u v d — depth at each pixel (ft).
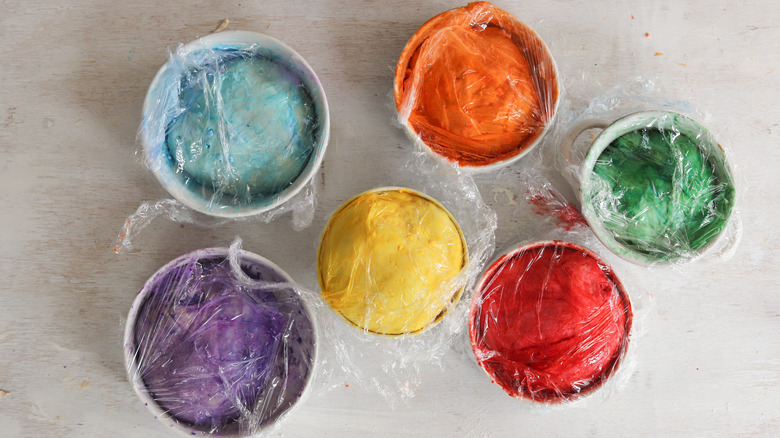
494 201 3.44
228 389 3.01
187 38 3.42
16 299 3.38
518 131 3.10
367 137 3.44
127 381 3.39
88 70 3.42
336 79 3.43
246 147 3.03
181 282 3.03
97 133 3.42
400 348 3.34
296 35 3.43
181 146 3.03
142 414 3.40
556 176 3.40
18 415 3.37
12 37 3.42
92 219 3.40
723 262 3.49
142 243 3.40
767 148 3.52
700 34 3.52
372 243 2.84
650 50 3.51
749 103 3.52
